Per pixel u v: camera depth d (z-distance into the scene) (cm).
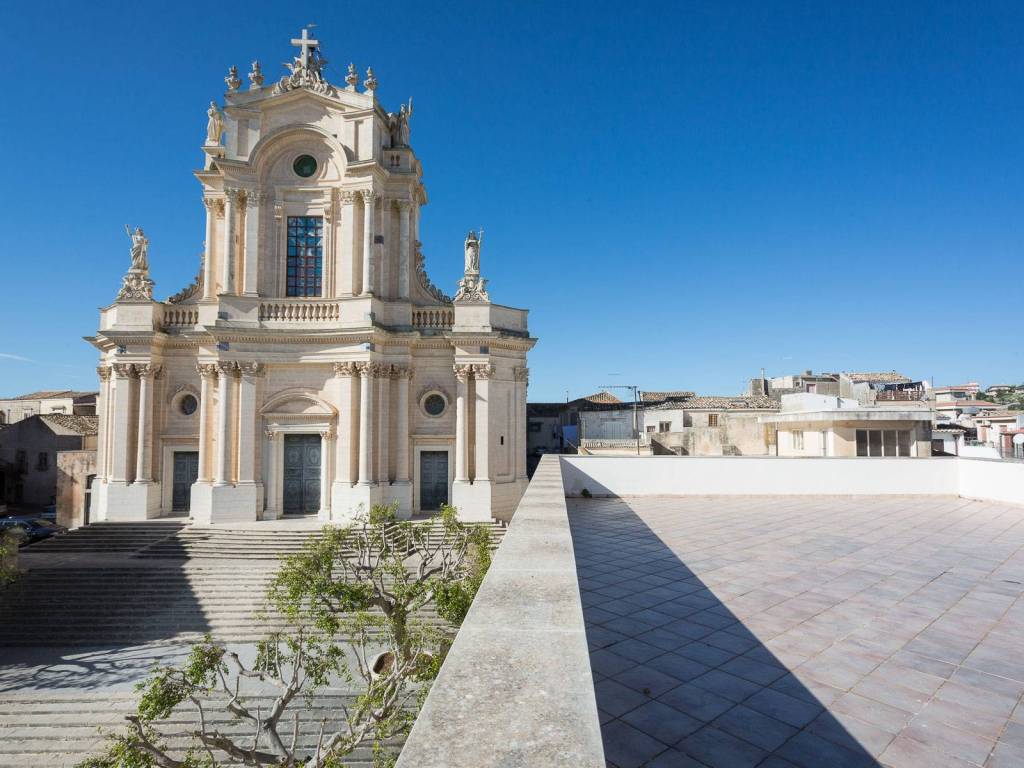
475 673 301
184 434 3272
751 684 614
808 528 1472
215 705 1734
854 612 837
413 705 1498
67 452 4038
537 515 773
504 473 3341
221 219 3359
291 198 3294
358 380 3111
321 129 3247
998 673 641
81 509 4000
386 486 3145
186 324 3356
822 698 584
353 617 2072
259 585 2439
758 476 2031
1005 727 529
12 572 2348
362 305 3138
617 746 499
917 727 529
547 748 228
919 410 3105
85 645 2136
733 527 1486
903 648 707
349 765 1497
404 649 1551
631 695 590
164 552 2736
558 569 504
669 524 1530
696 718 545
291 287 3306
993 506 1830
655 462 2052
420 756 223
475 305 3272
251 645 2120
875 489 2027
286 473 3188
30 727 1684
